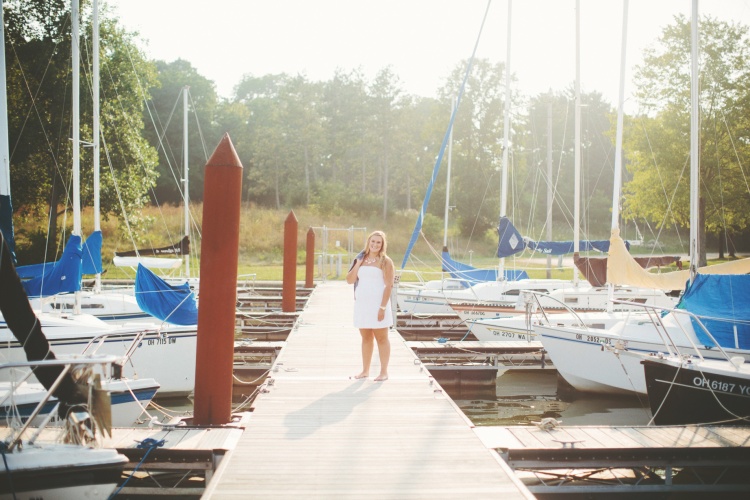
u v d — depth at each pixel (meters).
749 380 8.43
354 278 9.22
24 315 5.50
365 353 9.48
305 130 60.84
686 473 8.26
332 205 58.03
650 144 29.14
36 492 5.26
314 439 6.71
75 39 12.52
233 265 7.21
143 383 8.55
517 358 14.65
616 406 12.45
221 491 5.30
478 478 5.63
